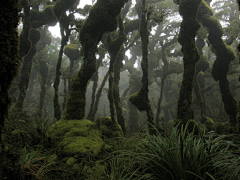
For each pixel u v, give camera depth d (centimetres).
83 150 396
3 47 197
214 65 1108
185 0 792
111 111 834
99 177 273
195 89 1269
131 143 388
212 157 258
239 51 375
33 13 1262
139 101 809
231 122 995
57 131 507
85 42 724
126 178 279
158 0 1517
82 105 649
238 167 243
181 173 243
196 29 792
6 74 201
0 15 198
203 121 1181
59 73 797
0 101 196
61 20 927
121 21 906
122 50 1228
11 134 420
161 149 276
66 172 308
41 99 1628
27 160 287
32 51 1221
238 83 1731
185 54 775
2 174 185
